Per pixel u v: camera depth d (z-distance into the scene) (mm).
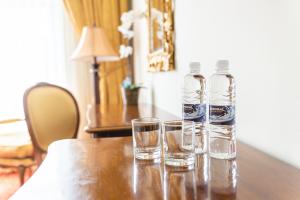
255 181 596
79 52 2479
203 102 863
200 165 706
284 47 706
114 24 2941
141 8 2537
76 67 3082
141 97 2570
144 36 2469
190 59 1372
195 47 1301
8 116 2904
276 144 755
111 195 536
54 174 655
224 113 761
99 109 1951
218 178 616
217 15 1062
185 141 718
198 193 538
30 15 2992
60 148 892
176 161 713
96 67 2619
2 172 2816
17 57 3016
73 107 2246
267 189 553
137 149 788
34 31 3012
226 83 826
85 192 553
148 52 2188
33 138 1997
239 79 921
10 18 2963
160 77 1985
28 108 1984
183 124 722
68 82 3086
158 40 1907
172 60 1636
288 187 562
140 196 529
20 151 2271
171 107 1729
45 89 2146
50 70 3062
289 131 702
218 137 781
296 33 662
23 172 2322
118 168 693
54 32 3029
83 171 674
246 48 874
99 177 632
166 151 722
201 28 1223
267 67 776
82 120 3051
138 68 2768
